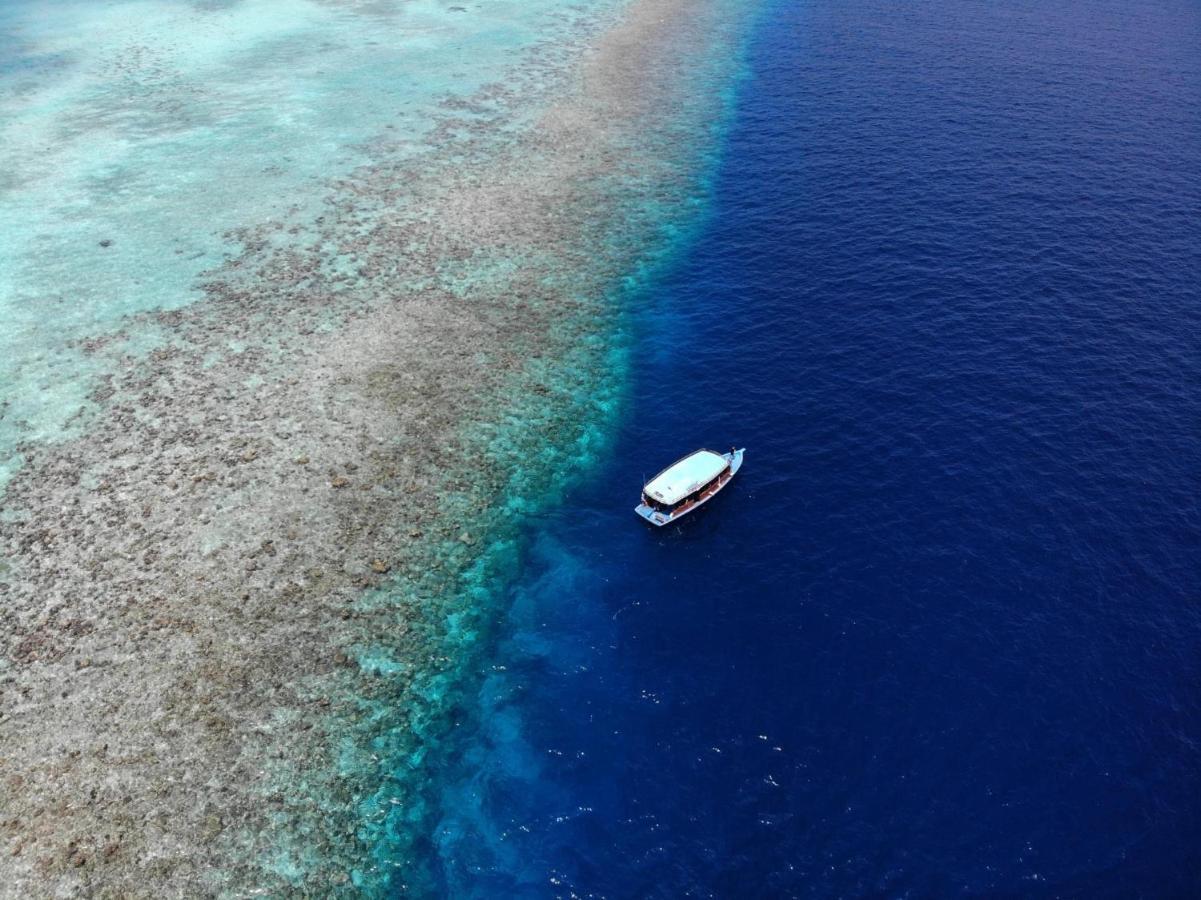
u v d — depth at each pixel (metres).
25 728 40.88
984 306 68.56
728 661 44.41
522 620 47.22
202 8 144.88
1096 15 134.00
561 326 69.19
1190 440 55.56
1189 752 39.62
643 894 35.81
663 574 49.25
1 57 122.19
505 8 145.25
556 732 41.84
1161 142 92.12
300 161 92.38
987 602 46.34
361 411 59.72
